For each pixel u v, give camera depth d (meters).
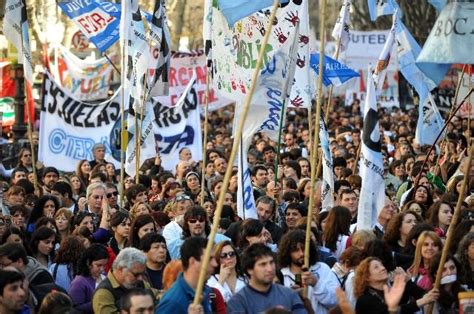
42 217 19.44
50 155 30.50
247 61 19.58
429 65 15.49
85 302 16.61
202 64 36.75
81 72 37.88
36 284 16.61
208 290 14.61
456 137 31.45
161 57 25.06
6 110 41.91
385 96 51.94
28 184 24.28
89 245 18.31
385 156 33.12
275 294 14.38
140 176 26.03
